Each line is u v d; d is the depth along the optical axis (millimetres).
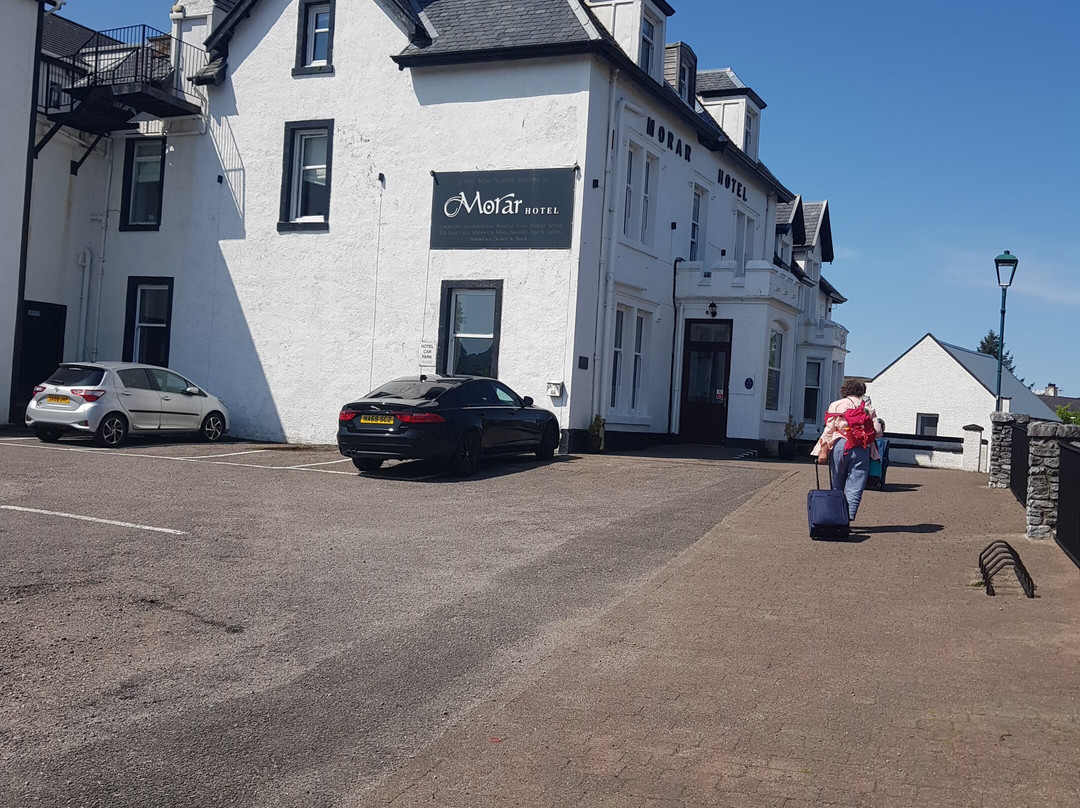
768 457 22516
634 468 16141
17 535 9234
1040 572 8414
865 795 4246
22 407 21703
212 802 4281
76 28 25875
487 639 6652
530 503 12359
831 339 35594
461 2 20531
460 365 19672
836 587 7945
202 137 22328
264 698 5535
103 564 8344
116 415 17656
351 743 4934
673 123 22609
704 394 22875
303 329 21031
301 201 21531
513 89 19188
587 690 5656
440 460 14883
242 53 21891
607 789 4375
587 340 19000
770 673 5879
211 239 22156
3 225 20969
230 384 21734
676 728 5066
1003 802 4141
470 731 5066
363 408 14422
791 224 35156
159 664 6051
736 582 8133
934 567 8688
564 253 18641
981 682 5617
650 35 21672
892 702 5344
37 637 6414
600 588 8062
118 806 4227
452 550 9477
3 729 5008
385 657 6266
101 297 23453
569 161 18672
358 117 20625
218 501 11781
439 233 19703
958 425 51406
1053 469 10086
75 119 22172
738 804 4195
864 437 10562
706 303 22656
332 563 8797
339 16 20844
